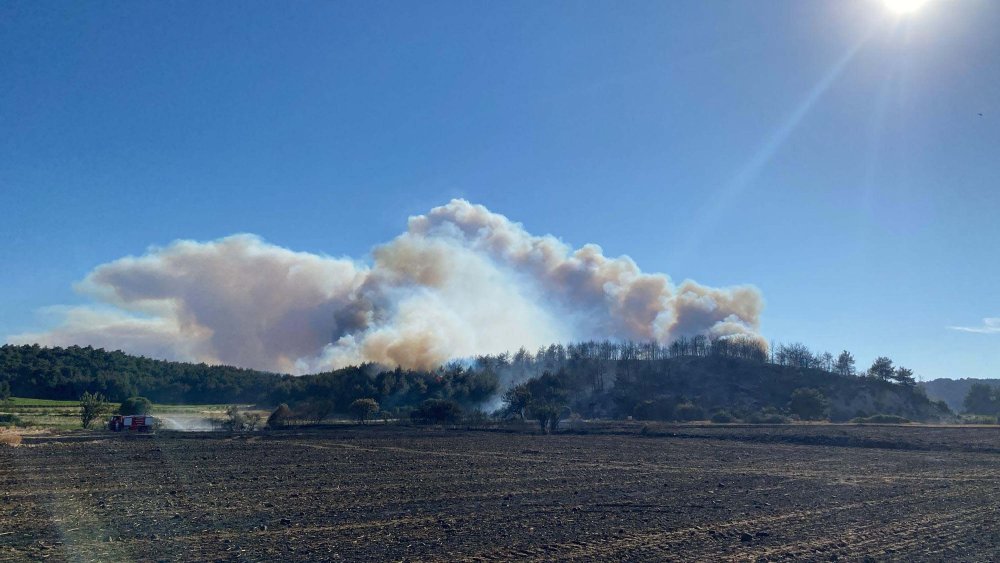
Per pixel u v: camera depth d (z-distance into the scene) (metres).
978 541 17.09
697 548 16.06
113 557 14.66
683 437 62.47
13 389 122.12
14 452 40.16
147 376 144.50
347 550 15.45
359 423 82.50
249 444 49.44
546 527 18.53
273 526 18.27
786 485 28.50
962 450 48.78
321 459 38.16
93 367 142.00
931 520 20.14
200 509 20.95
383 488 26.31
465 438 58.44
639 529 18.38
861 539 17.27
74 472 30.62
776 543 16.70
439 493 25.11
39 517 19.42
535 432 70.12
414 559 14.68
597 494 25.31
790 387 127.81
